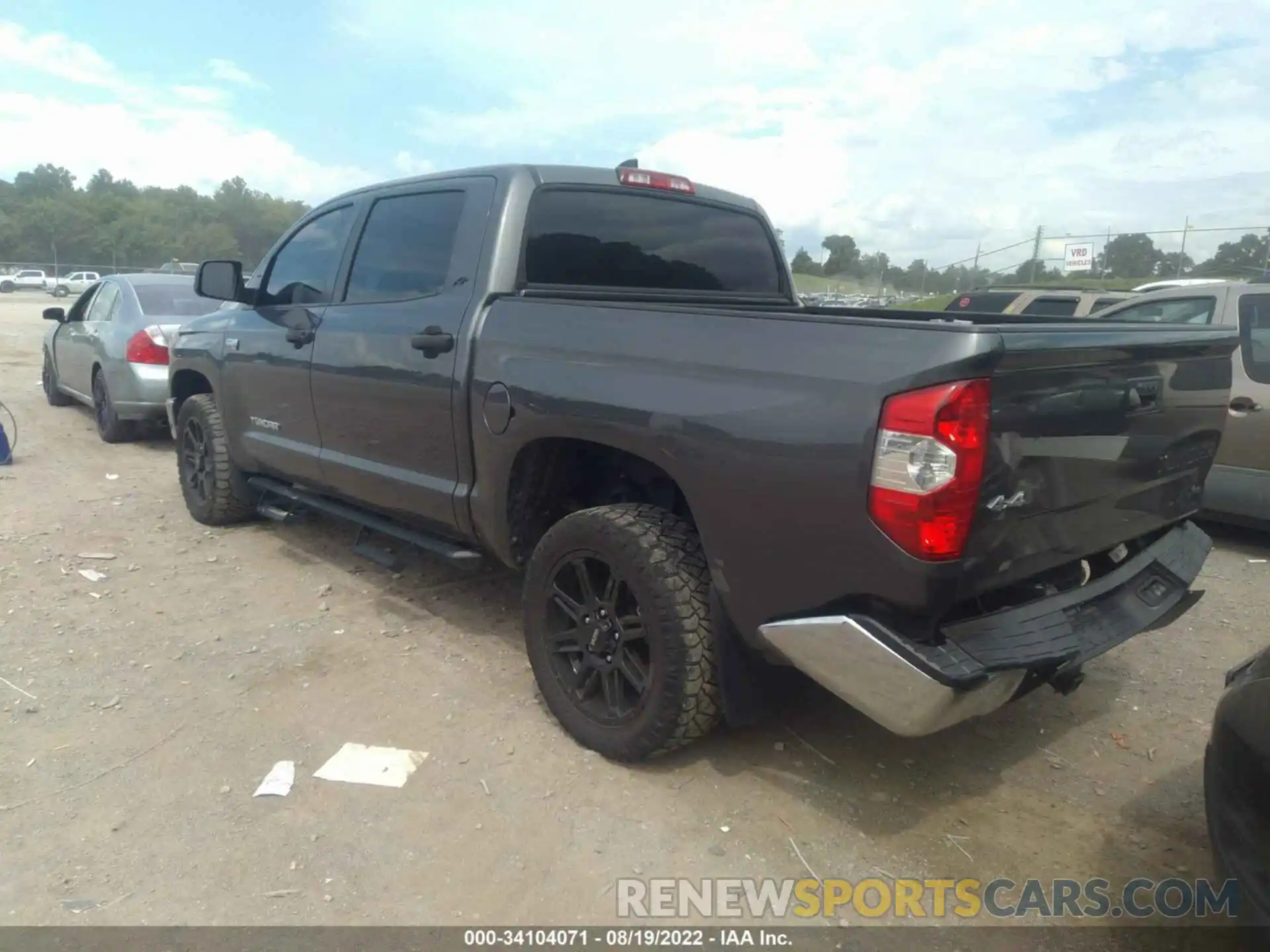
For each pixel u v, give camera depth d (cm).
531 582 330
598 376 299
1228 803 216
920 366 223
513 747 321
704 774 307
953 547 224
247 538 558
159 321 805
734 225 444
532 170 365
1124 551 305
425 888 251
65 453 811
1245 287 579
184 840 268
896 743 330
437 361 361
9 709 342
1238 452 558
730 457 260
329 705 349
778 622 260
